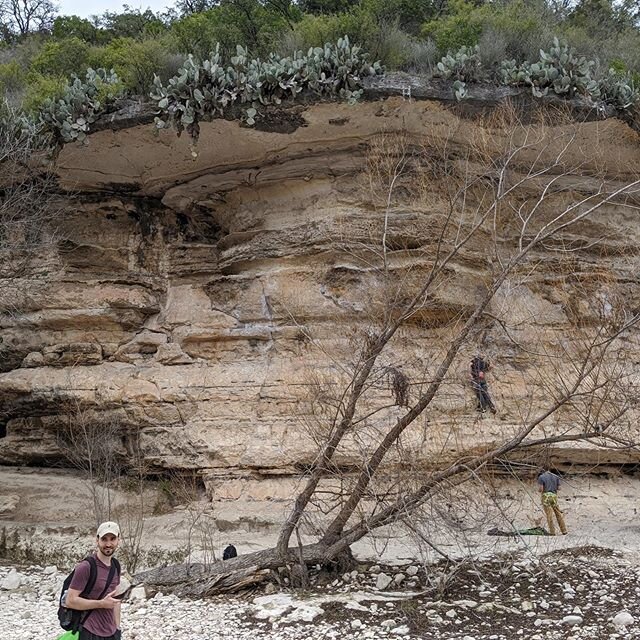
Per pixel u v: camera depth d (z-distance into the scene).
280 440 12.49
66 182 14.73
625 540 11.06
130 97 13.70
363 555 10.52
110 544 5.57
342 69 12.44
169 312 14.55
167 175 14.52
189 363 13.97
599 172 12.44
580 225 14.20
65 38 21.28
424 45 15.88
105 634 5.46
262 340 13.59
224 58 16.41
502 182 10.53
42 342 14.62
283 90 12.58
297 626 7.88
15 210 14.34
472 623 7.95
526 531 11.52
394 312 10.28
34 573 10.80
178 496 13.11
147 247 15.19
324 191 13.59
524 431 9.04
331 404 10.38
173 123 12.90
